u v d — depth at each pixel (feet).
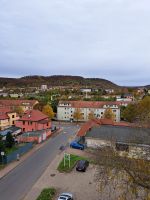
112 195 106.93
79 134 204.23
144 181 86.43
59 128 277.23
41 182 123.44
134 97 569.23
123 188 93.76
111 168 90.53
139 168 88.12
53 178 128.67
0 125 255.91
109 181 106.32
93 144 183.32
